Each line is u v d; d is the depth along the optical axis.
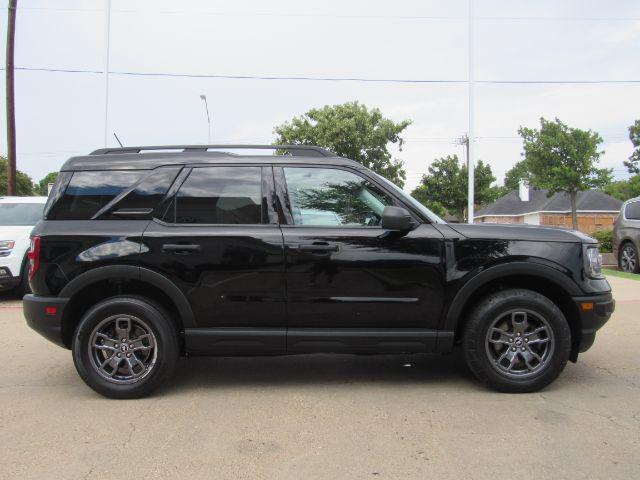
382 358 5.68
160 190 4.53
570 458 3.30
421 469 3.18
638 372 5.08
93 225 4.46
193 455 3.39
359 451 3.43
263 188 4.56
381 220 4.47
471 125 18.03
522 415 4.00
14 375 5.16
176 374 5.14
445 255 4.40
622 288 10.01
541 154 26.02
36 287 4.42
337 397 4.46
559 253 4.41
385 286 4.38
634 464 3.22
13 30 16.11
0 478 3.10
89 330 4.37
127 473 3.16
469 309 4.61
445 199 40.66
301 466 3.23
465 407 4.19
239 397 4.48
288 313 4.39
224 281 4.37
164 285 4.36
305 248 4.37
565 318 4.42
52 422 3.95
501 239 4.42
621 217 12.94
